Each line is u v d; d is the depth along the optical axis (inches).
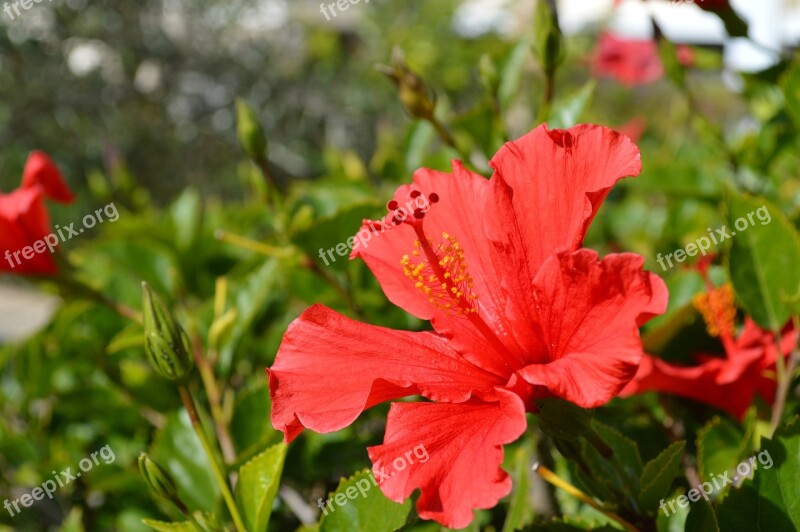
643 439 14.0
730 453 12.3
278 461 11.5
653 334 13.9
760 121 19.5
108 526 18.1
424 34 68.3
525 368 9.8
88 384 19.1
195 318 16.9
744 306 12.6
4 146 70.1
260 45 80.6
